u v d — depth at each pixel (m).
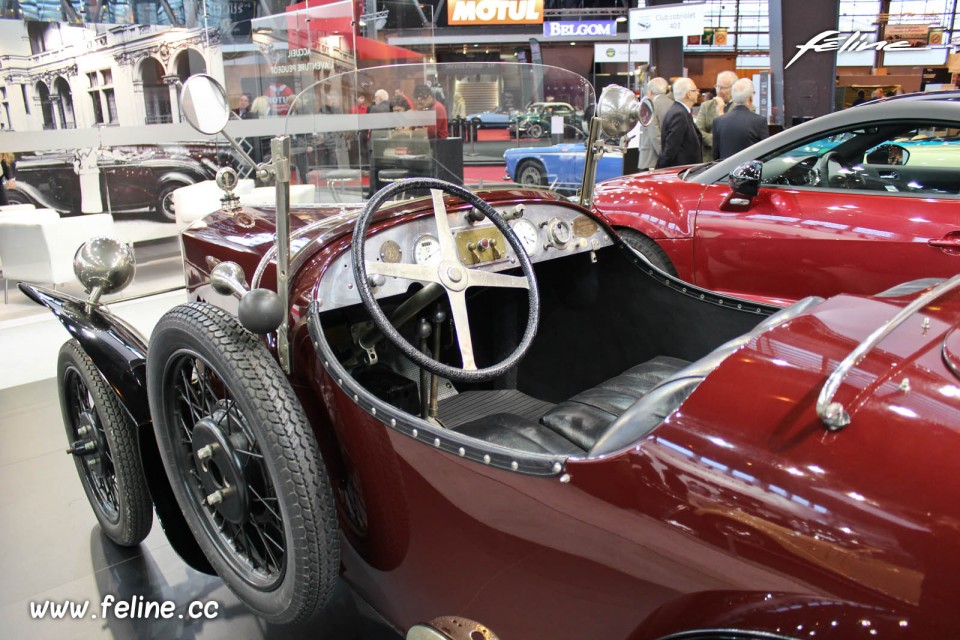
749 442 0.96
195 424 1.63
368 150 2.82
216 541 1.72
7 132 4.65
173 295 5.02
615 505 1.02
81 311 2.04
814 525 0.87
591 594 1.08
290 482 1.35
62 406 2.26
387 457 1.31
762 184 3.17
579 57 13.28
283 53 5.40
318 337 1.44
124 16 5.02
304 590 1.41
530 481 1.10
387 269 1.53
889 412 0.95
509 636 1.25
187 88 1.50
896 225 2.71
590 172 2.12
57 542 2.24
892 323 1.03
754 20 16.75
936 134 2.72
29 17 4.61
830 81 8.85
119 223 5.20
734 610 0.92
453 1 12.98
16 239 4.71
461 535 1.24
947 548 0.80
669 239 3.24
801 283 2.95
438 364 1.45
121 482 1.98
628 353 2.18
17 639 1.81
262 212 2.09
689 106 5.76
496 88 3.01
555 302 2.28
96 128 4.99
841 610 0.84
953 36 13.26
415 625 1.40
